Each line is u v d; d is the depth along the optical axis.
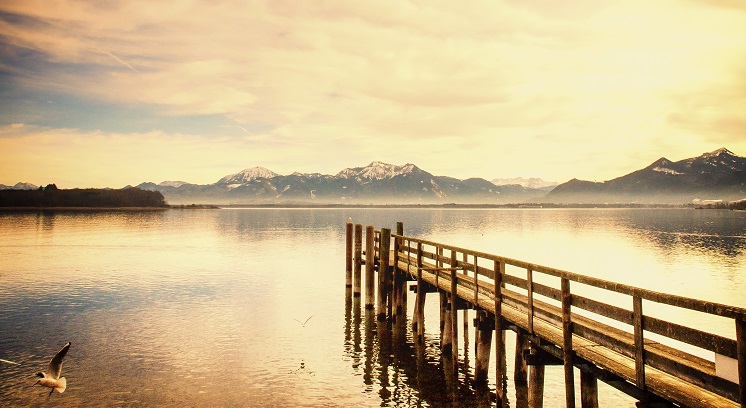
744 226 122.50
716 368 7.13
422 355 20.78
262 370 19.02
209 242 73.25
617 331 10.02
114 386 17.27
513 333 24.89
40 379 9.92
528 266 12.08
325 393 16.91
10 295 32.84
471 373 18.77
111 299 31.75
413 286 24.34
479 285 16.64
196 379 18.03
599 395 16.83
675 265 50.78
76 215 157.75
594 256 58.62
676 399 7.52
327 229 110.31
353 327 25.12
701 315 28.91
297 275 41.88
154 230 98.25
